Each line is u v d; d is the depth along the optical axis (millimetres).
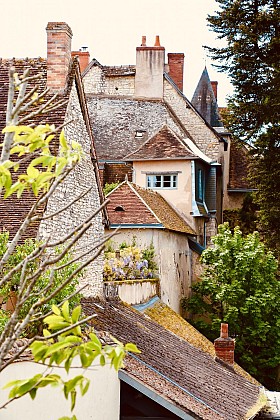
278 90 27047
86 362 4551
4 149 4746
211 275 28672
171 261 28344
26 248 11625
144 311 20781
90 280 17969
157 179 33312
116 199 27156
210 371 15453
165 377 12430
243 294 26656
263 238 30109
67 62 17297
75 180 17172
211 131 39375
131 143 38312
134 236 26234
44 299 4512
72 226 16844
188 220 32844
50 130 4859
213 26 28641
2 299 12336
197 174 33812
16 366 7898
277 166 27828
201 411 11031
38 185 4715
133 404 11258
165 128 34125
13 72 5004
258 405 14031
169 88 39875
